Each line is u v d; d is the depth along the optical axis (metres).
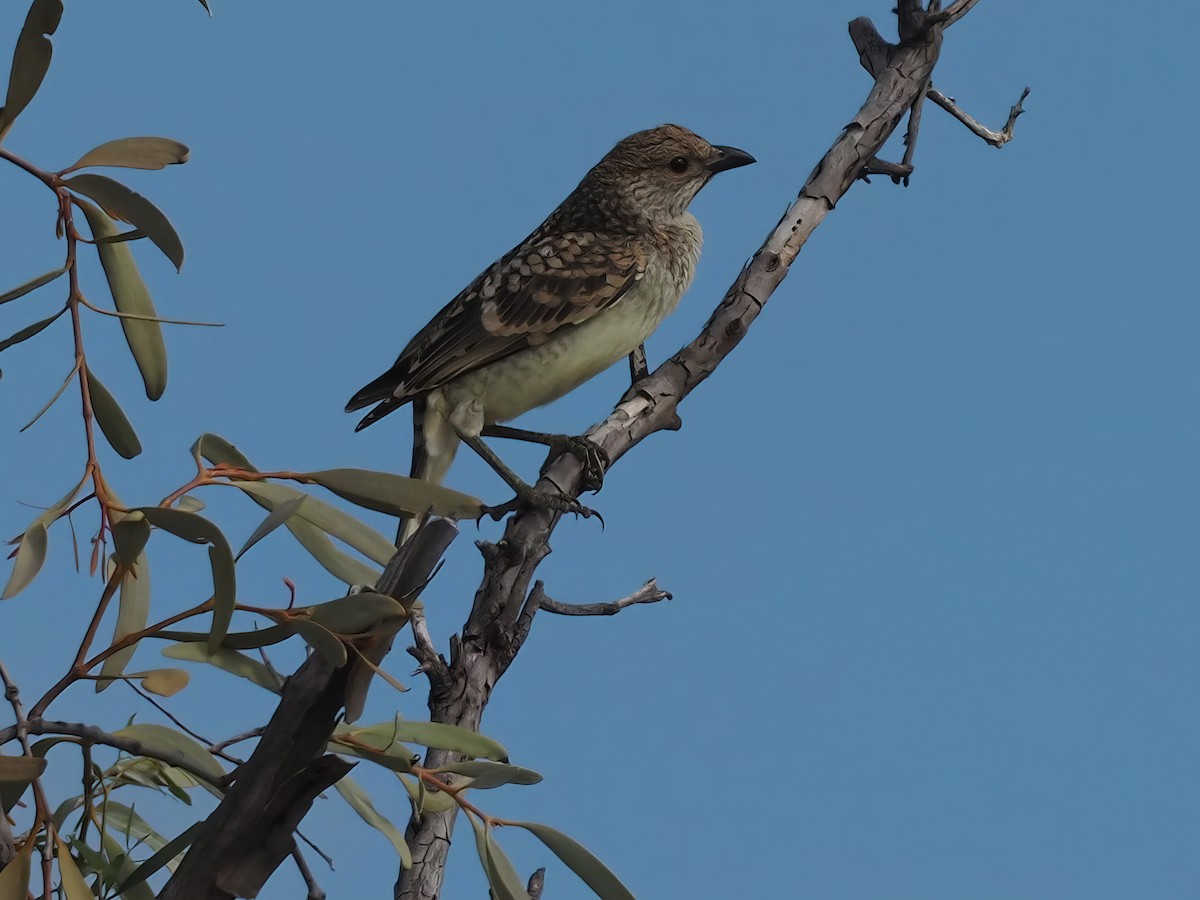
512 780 5.69
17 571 4.63
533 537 7.86
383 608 4.89
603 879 5.60
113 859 5.50
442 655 7.59
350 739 5.65
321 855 5.54
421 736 5.92
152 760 5.83
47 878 4.67
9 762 4.60
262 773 4.98
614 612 8.35
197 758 5.21
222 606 4.85
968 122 10.10
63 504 4.81
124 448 5.39
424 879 7.16
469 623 7.68
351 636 4.97
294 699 4.97
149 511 4.76
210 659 5.40
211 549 4.78
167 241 5.09
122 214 5.08
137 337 5.78
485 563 7.83
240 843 5.02
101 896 5.37
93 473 4.89
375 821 5.76
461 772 5.71
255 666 5.47
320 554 5.73
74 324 5.05
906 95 9.77
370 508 5.57
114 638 5.32
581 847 5.58
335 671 4.97
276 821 5.04
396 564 5.17
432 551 5.10
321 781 5.03
